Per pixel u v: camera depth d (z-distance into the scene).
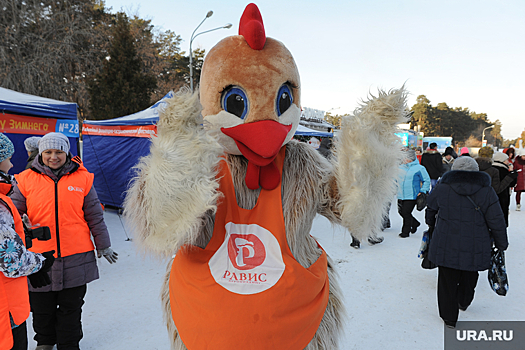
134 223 1.36
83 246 2.41
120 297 3.47
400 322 3.01
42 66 17.83
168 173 1.19
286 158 1.53
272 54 1.42
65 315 2.39
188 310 1.34
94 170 7.76
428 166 8.62
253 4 1.52
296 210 1.48
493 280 3.03
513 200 12.05
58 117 5.39
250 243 1.40
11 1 17.44
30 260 1.66
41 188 2.31
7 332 1.58
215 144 1.26
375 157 1.34
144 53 25.81
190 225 1.23
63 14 19.06
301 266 1.40
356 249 5.17
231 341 1.26
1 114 4.64
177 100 1.23
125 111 18.28
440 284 2.96
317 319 1.42
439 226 2.96
